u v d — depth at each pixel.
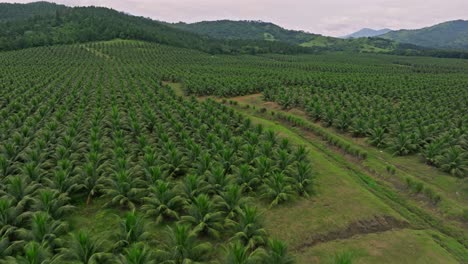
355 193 24.70
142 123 36.03
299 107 51.69
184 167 26.75
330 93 58.09
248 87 65.31
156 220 19.98
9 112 40.78
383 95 57.81
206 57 146.25
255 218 18.70
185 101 48.88
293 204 22.91
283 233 19.72
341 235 19.92
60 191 21.67
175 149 27.08
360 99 50.84
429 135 33.97
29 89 55.78
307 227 20.27
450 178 27.84
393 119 38.91
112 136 32.47
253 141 31.48
